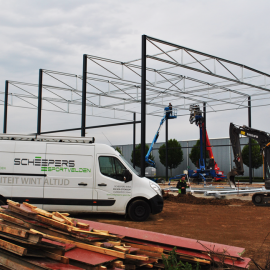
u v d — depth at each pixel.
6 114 25.84
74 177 9.62
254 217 11.17
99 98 25.75
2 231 4.21
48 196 9.48
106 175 9.74
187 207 13.88
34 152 9.61
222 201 15.49
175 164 45.75
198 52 17.44
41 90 23.31
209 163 30.17
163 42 16.19
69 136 9.92
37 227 4.72
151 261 4.71
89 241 4.54
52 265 3.81
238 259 4.89
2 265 3.99
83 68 19.70
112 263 4.23
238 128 16.19
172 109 26.97
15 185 9.45
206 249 5.05
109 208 9.66
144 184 9.83
